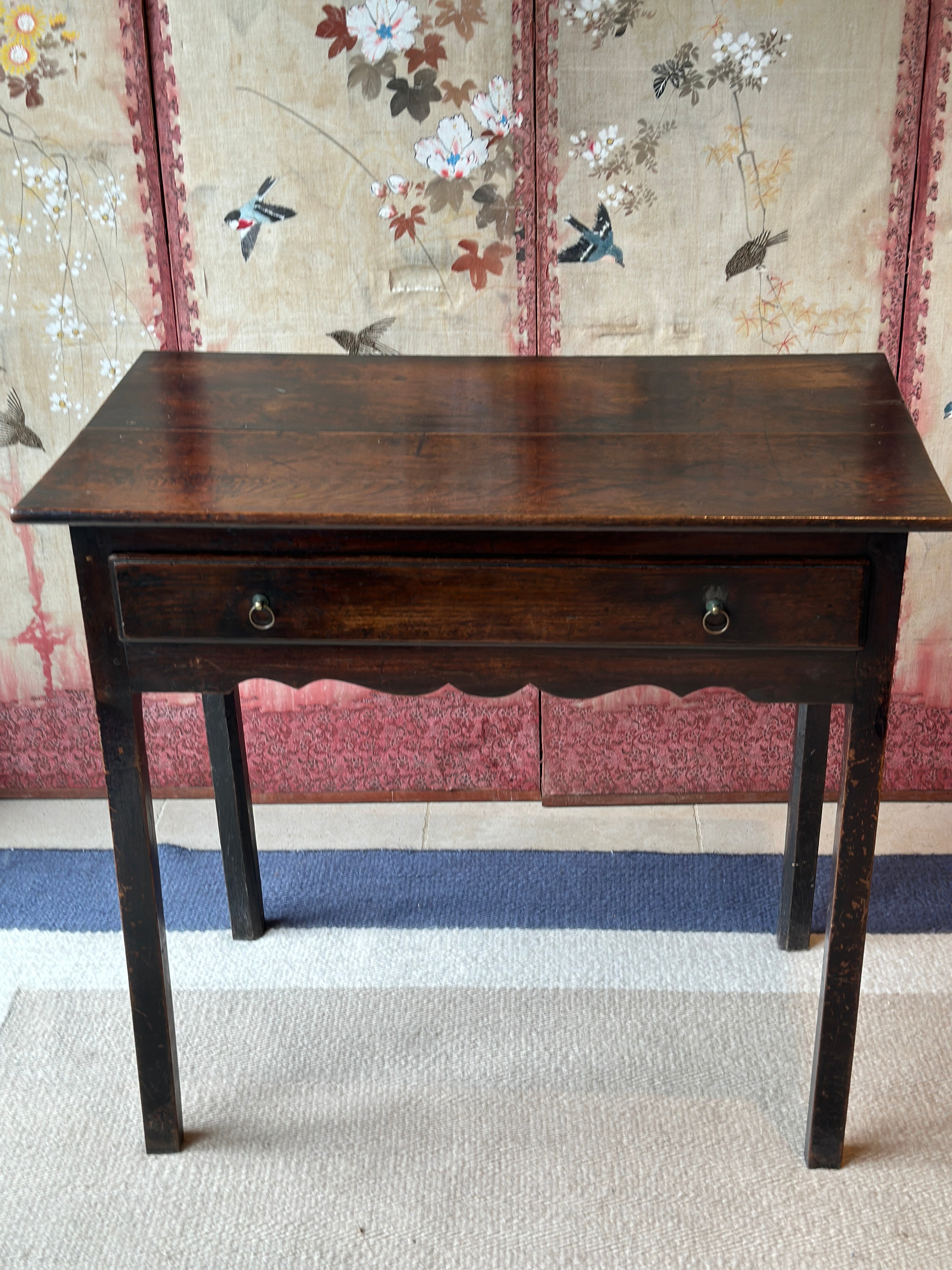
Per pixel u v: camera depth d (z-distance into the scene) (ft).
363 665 5.32
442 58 6.89
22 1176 5.97
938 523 4.72
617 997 7.00
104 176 7.22
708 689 8.25
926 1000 6.92
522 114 7.01
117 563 5.09
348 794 8.79
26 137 7.12
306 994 7.07
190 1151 6.09
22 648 8.40
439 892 7.87
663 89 6.93
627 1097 6.35
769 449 5.43
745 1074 6.48
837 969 5.56
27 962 7.30
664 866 8.07
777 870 8.01
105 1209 5.79
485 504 4.94
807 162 7.07
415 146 7.09
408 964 7.28
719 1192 5.82
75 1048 6.70
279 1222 5.71
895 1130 6.15
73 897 7.84
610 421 5.79
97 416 5.84
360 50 6.88
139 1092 6.43
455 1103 6.33
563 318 7.52
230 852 7.18
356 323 7.57
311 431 5.70
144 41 6.88
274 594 5.13
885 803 8.67
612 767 8.57
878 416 5.77
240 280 7.46
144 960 5.70
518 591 5.08
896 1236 5.59
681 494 5.00
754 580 4.99
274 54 6.90
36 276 7.46
